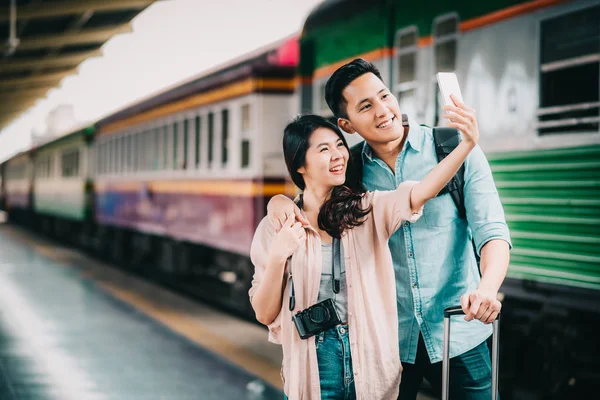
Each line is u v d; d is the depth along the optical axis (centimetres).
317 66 831
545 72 516
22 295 1167
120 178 1678
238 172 1023
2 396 597
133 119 1558
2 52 1705
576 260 494
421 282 291
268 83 972
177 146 1273
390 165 304
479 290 254
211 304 1087
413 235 291
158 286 1287
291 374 269
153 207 1422
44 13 1317
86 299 1130
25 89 2559
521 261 539
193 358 734
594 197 481
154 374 669
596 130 480
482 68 571
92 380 649
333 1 793
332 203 270
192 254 1308
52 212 2595
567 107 499
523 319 559
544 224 520
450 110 256
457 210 292
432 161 299
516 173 543
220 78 1082
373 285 269
